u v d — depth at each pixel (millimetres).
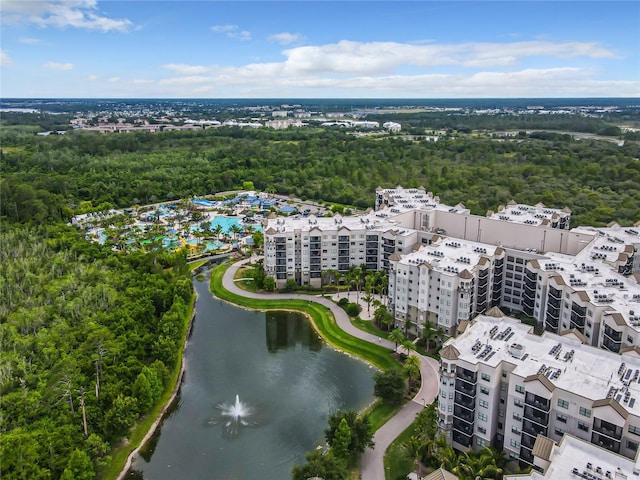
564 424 133500
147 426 169500
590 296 191500
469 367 145250
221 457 157875
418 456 144250
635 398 129000
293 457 157875
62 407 161125
